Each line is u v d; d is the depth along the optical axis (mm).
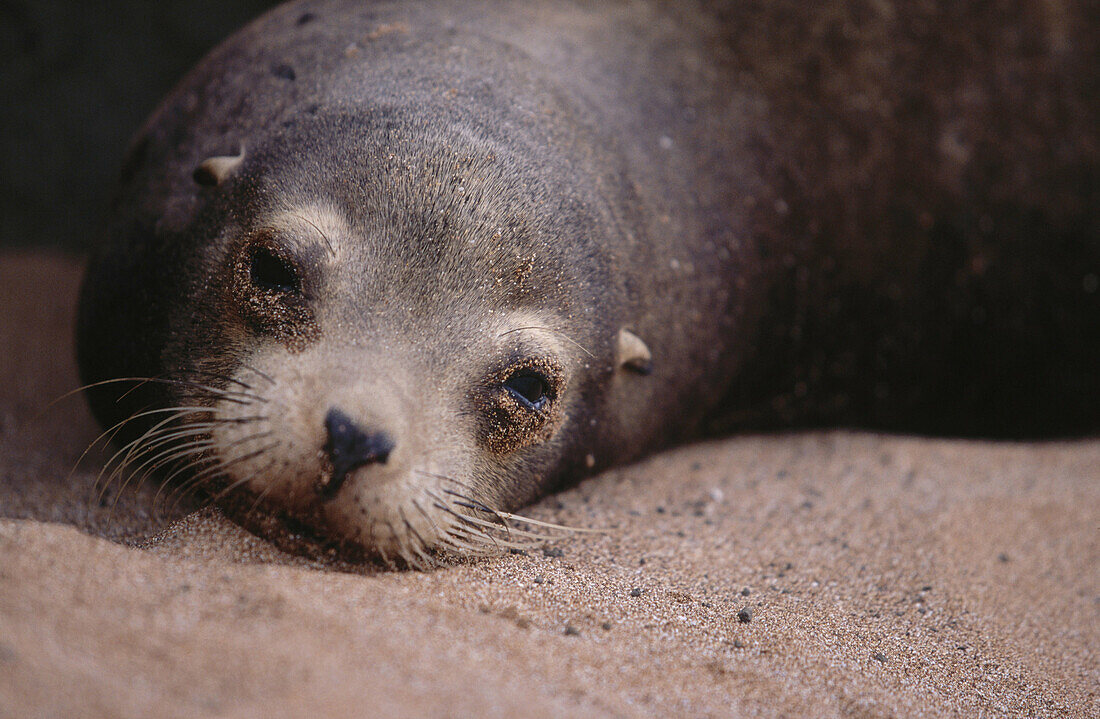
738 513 11039
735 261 12414
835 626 8398
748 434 14414
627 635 7254
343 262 8250
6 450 10633
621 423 10805
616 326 9867
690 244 11602
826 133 13820
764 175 13016
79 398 12766
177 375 8852
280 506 7559
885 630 8578
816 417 14938
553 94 10320
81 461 10328
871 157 14141
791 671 7312
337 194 8586
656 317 10844
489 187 8664
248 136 9867
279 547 7688
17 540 6156
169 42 18969
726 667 7121
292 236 8336
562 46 11672
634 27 12859
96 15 18547
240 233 8906
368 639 5863
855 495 12156
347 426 7336
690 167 12016
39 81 18438
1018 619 9375
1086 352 15789
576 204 9375
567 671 6355
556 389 9023
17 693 4590
